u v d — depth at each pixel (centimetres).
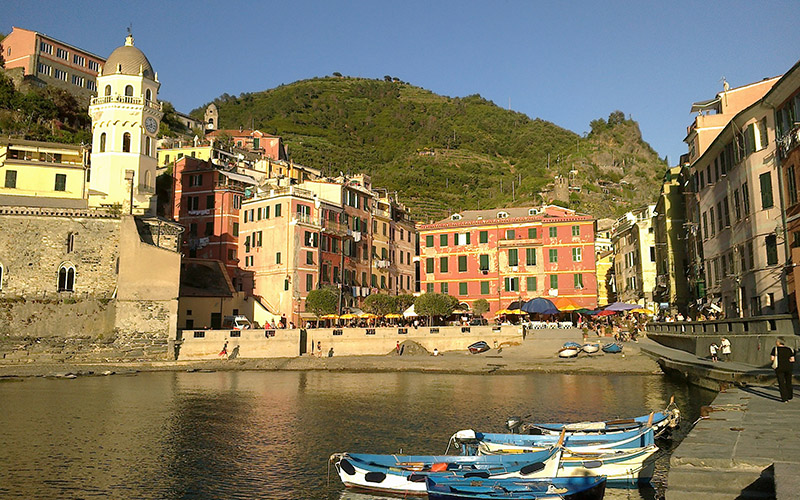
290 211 8231
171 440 3039
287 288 8125
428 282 9794
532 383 5078
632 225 9706
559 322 8231
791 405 2297
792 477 1243
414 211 15625
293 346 6962
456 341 7238
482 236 9544
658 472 2359
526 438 2397
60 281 6894
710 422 1975
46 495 2170
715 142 5319
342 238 8969
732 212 5094
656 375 5356
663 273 8344
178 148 11800
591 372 5612
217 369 6456
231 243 8912
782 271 4203
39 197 7644
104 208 7362
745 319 4016
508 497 1719
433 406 3956
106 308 6800
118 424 3450
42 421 3544
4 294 6706
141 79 7731
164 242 7600
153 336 6806
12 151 7981
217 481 2334
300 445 2914
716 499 1386
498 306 9294
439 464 2102
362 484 2123
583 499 1781
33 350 6544
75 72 12475
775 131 4316
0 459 2669
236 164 11194
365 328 7262
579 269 9025
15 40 11844
